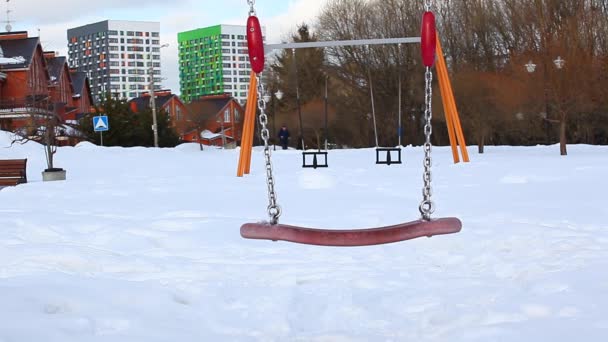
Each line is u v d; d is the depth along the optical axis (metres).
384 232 5.19
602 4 44.56
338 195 14.34
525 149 37.38
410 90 55.09
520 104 34.41
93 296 5.59
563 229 8.90
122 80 163.62
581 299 5.14
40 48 60.88
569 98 30.33
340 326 5.13
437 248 8.09
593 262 6.73
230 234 9.30
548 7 44.09
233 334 4.88
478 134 35.25
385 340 4.59
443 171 21.03
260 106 5.48
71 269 7.09
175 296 5.88
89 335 4.59
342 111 58.88
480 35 51.28
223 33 137.75
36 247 7.91
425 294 5.82
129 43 164.38
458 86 35.75
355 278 6.59
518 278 6.37
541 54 32.72
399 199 13.37
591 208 11.16
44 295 5.46
